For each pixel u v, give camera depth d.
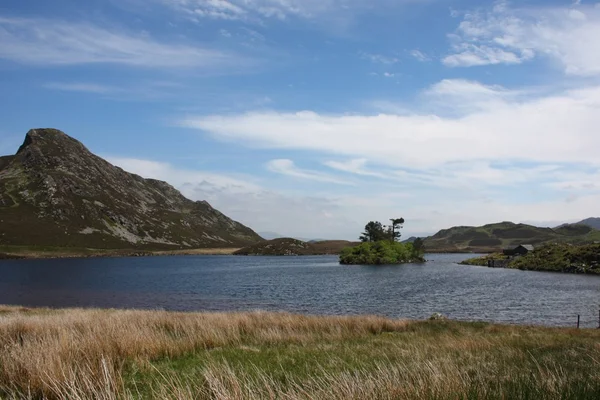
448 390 5.91
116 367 8.75
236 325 17.03
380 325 20.52
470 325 22.61
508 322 32.50
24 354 8.37
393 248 144.12
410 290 56.91
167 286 68.06
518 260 110.56
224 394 5.93
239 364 8.98
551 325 31.17
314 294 54.00
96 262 161.88
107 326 13.29
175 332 14.71
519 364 10.00
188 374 8.35
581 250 94.31
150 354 10.64
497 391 6.14
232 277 86.69
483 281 69.56
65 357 8.38
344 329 18.53
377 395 5.84
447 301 45.22
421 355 10.76
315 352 11.94
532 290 55.12
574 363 10.10
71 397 6.01
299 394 6.07
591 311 38.06
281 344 13.93
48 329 12.84
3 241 197.75
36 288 65.75
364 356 11.05
